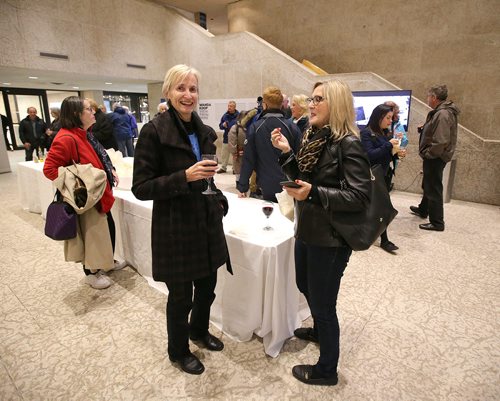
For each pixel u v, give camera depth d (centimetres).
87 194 201
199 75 136
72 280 251
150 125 132
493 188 455
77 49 630
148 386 154
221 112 725
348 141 122
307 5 709
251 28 810
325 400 147
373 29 634
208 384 155
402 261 284
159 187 126
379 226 130
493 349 179
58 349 177
